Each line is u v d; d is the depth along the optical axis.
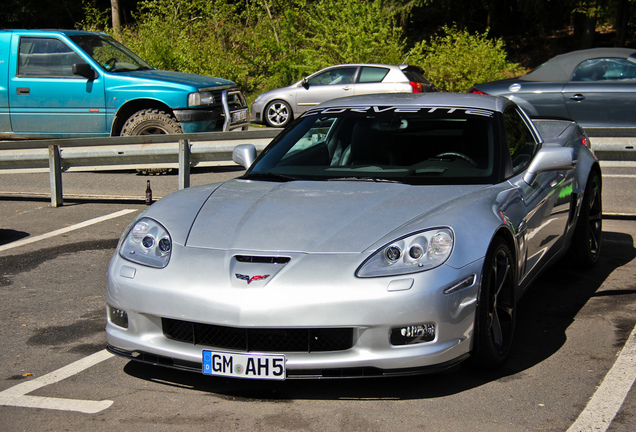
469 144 4.15
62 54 10.02
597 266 5.46
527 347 3.83
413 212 3.41
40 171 8.16
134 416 3.06
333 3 20.11
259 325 3.01
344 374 3.07
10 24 32.25
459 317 3.13
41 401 3.23
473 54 19.31
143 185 8.53
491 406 3.09
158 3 24.03
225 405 3.16
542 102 10.73
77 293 4.96
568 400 3.14
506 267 3.54
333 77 16.17
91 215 7.47
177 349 3.21
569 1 25.36
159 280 3.24
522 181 4.06
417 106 4.53
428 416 3.01
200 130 9.95
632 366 3.51
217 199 3.80
